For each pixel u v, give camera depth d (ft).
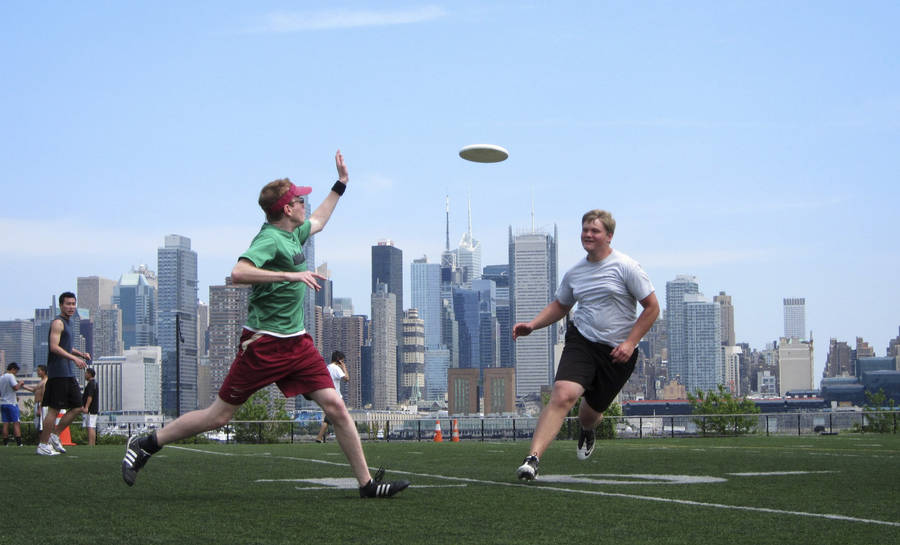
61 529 16.57
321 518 17.81
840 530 16.21
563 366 24.66
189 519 17.76
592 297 24.68
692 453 42.60
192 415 21.67
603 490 22.98
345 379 70.54
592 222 24.71
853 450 46.52
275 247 20.77
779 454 41.19
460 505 19.77
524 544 14.78
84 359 43.75
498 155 34.30
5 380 76.43
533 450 24.47
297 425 97.81
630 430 107.65
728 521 17.34
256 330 20.86
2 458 39.60
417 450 49.39
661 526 16.71
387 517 17.92
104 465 33.73
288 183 21.40
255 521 17.43
